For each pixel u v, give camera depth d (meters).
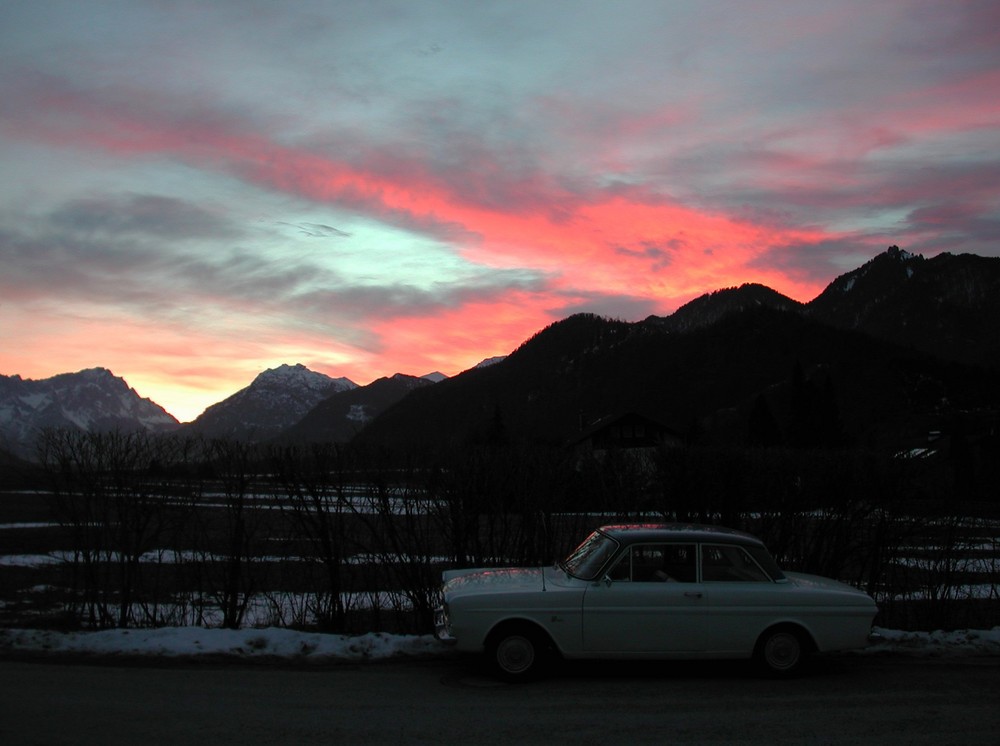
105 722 6.30
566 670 8.30
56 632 9.14
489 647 7.80
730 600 7.90
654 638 7.79
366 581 10.64
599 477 11.41
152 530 11.26
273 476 10.10
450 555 10.40
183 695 7.14
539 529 10.79
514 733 6.21
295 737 6.03
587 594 7.80
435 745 5.89
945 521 10.96
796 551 11.27
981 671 8.41
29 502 29.00
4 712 6.52
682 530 8.27
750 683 7.86
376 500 10.22
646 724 6.48
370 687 7.57
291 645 8.91
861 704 7.14
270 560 11.63
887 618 10.99
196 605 10.52
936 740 6.17
